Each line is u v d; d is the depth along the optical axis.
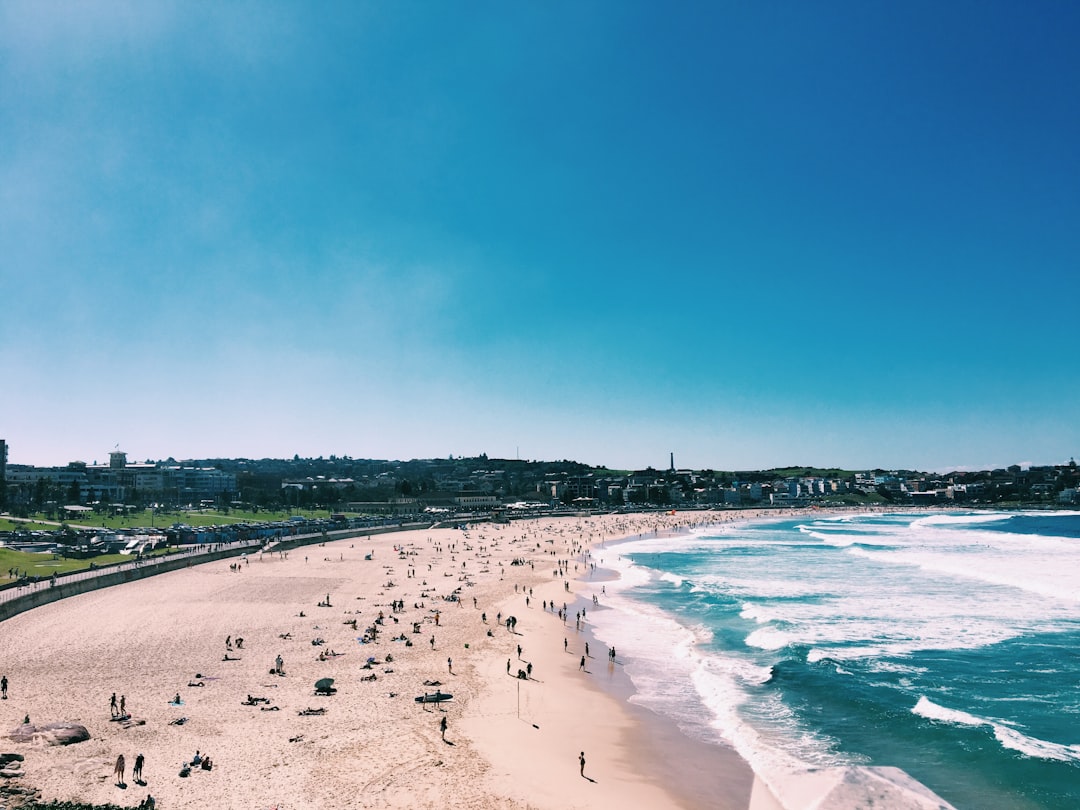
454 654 52.59
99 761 30.70
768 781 32.28
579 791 30.36
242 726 36.00
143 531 139.75
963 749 36.12
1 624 59.59
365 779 30.03
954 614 71.25
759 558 128.50
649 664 53.00
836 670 50.84
